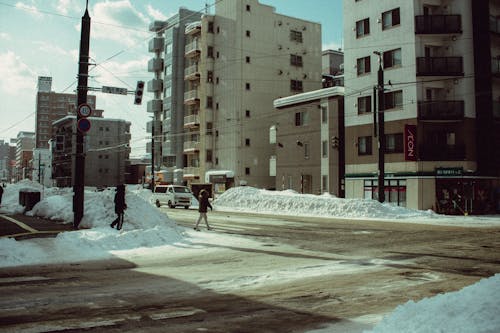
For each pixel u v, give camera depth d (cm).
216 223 2172
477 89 3350
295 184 4369
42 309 627
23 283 807
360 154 3712
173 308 645
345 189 3806
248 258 1130
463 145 3272
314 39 5834
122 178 9675
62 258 1093
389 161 3456
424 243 1438
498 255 1179
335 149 3962
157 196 3916
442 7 3447
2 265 997
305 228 1930
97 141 9494
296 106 4397
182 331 539
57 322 565
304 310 644
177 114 6406
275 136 4812
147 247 1313
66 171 9150
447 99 3369
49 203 2200
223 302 684
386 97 3525
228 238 1547
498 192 3409
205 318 597
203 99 5553
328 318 604
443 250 1277
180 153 6362
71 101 14850
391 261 1083
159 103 6888
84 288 769
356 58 3784
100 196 1805
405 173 3319
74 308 634
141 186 7612
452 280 859
